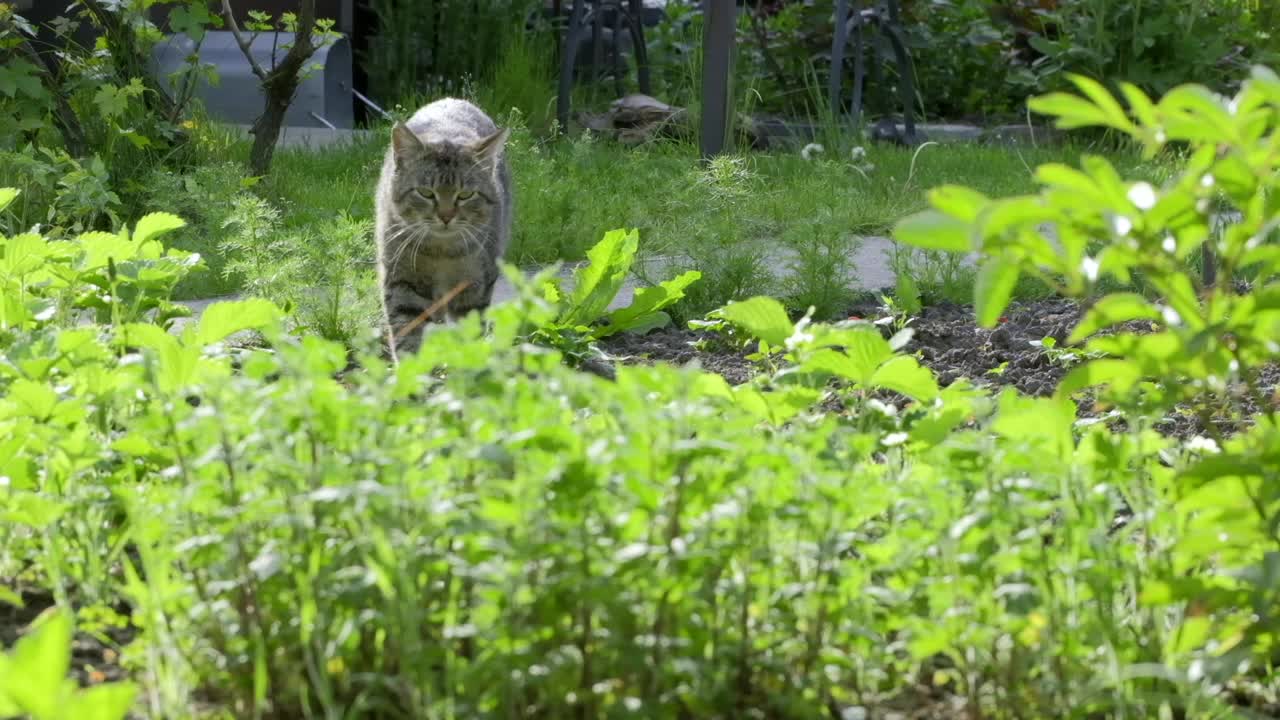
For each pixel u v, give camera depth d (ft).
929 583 8.48
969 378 17.71
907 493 9.28
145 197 28.19
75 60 30.17
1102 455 9.71
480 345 8.30
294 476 8.15
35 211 26.55
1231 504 8.52
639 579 7.66
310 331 19.83
